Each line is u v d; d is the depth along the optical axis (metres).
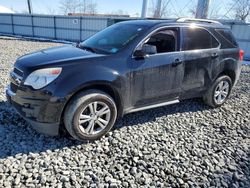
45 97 2.96
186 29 4.14
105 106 3.32
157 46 3.85
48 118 3.02
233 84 5.13
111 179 2.67
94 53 3.49
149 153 3.20
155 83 3.79
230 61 4.78
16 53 11.05
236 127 4.23
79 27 22.77
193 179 2.80
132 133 3.67
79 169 2.79
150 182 2.69
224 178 2.86
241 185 2.77
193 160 3.15
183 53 4.04
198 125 4.18
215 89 4.75
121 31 3.95
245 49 16.02
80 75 3.06
